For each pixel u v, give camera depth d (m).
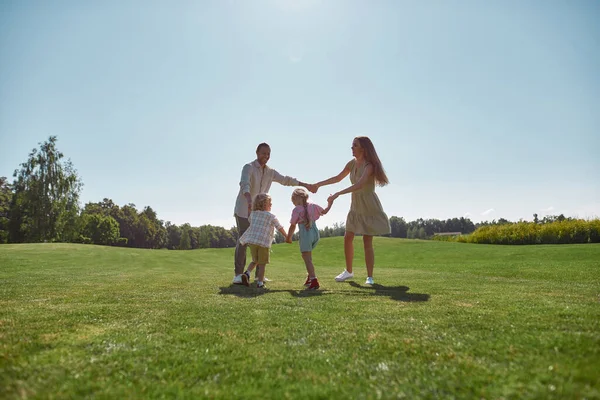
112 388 1.33
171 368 1.55
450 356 1.62
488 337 1.87
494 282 4.73
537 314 2.32
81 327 2.22
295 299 3.30
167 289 4.18
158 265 10.89
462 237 27.48
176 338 2.00
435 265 11.06
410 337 1.94
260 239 4.59
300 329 2.18
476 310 2.56
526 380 1.30
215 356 1.70
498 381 1.31
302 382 1.39
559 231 22.12
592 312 2.31
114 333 2.09
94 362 1.60
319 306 2.89
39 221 38.09
